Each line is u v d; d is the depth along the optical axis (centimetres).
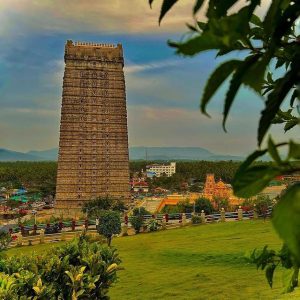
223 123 126
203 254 3962
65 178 11119
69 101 11356
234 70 126
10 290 991
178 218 7062
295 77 132
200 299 2522
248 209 6625
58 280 1184
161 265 3684
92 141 11350
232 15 118
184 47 113
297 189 98
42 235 5712
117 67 11606
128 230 6162
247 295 2391
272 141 117
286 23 137
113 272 1269
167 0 142
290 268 264
